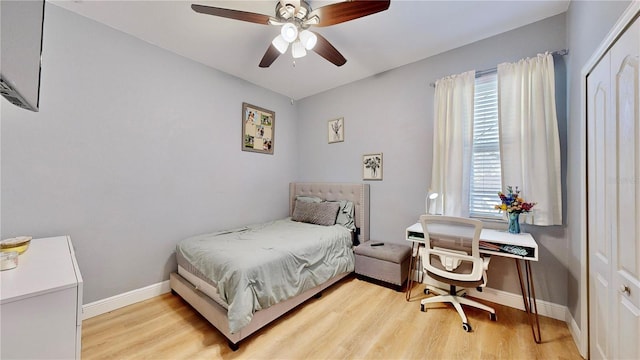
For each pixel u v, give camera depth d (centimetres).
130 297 226
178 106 262
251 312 164
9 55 76
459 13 201
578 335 167
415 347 169
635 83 104
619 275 119
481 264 182
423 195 278
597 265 144
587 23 155
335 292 253
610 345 128
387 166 307
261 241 234
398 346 170
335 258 259
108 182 214
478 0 187
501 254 184
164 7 192
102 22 210
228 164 312
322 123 378
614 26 118
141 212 234
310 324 195
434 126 257
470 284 184
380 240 314
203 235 264
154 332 184
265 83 346
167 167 253
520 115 210
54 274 109
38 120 181
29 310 91
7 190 170
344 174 351
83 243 202
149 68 240
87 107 203
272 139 371
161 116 249
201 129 283
